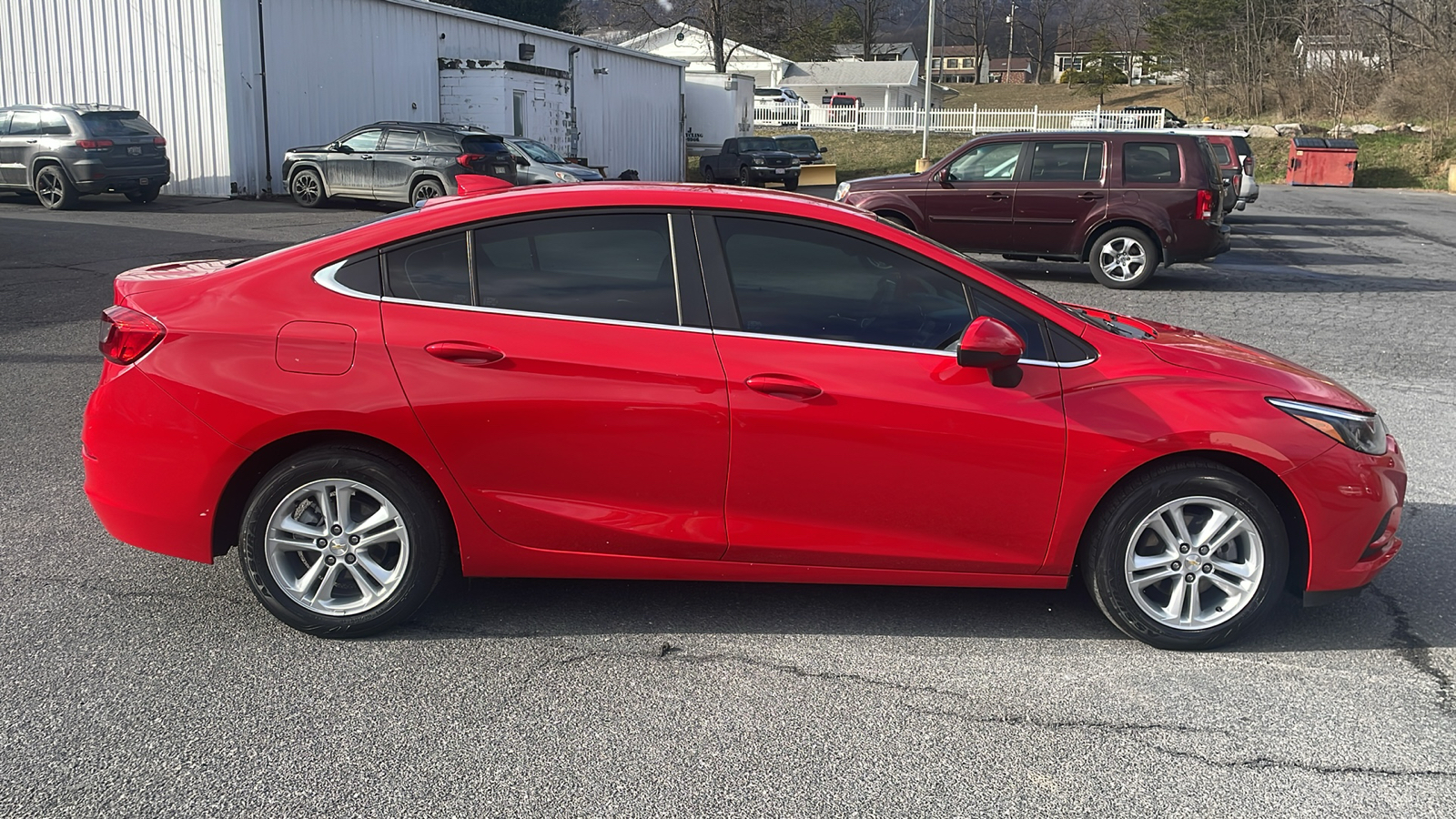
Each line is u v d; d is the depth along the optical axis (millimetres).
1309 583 3838
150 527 3723
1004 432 3680
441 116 26750
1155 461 3779
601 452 3668
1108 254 13156
